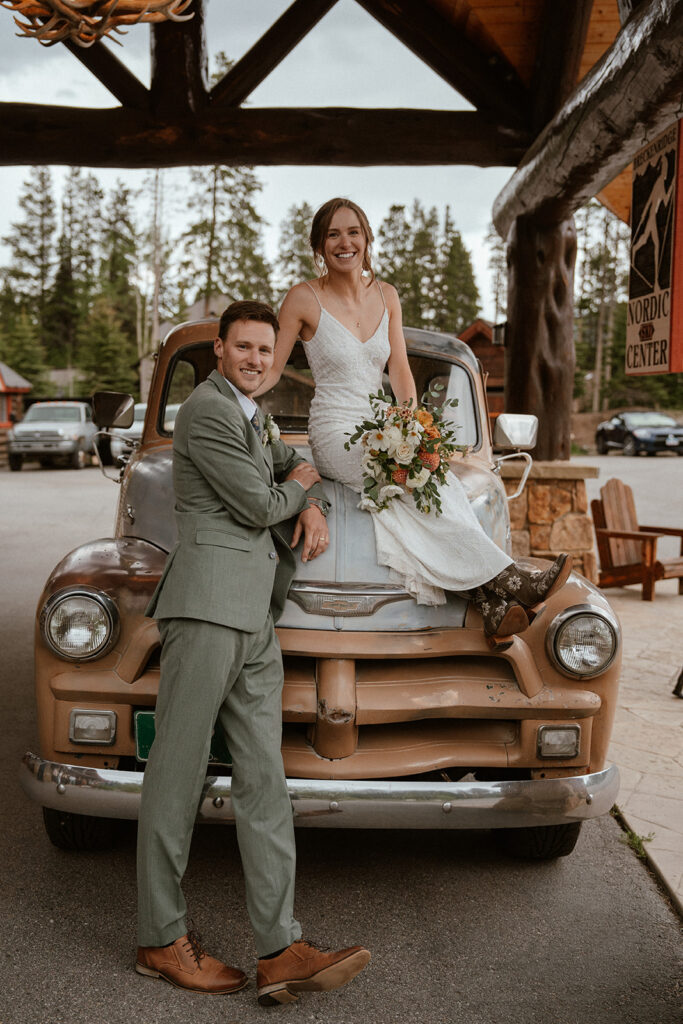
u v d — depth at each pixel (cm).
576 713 292
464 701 287
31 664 589
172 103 779
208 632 247
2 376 3145
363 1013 242
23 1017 235
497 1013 243
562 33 710
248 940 276
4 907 291
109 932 278
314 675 286
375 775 280
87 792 271
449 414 410
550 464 791
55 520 1308
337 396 319
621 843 357
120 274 8156
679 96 450
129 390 6456
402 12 769
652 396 6331
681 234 473
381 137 788
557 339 817
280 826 250
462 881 321
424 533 297
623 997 252
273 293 6262
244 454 257
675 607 812
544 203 737
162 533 328
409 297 8206
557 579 278
